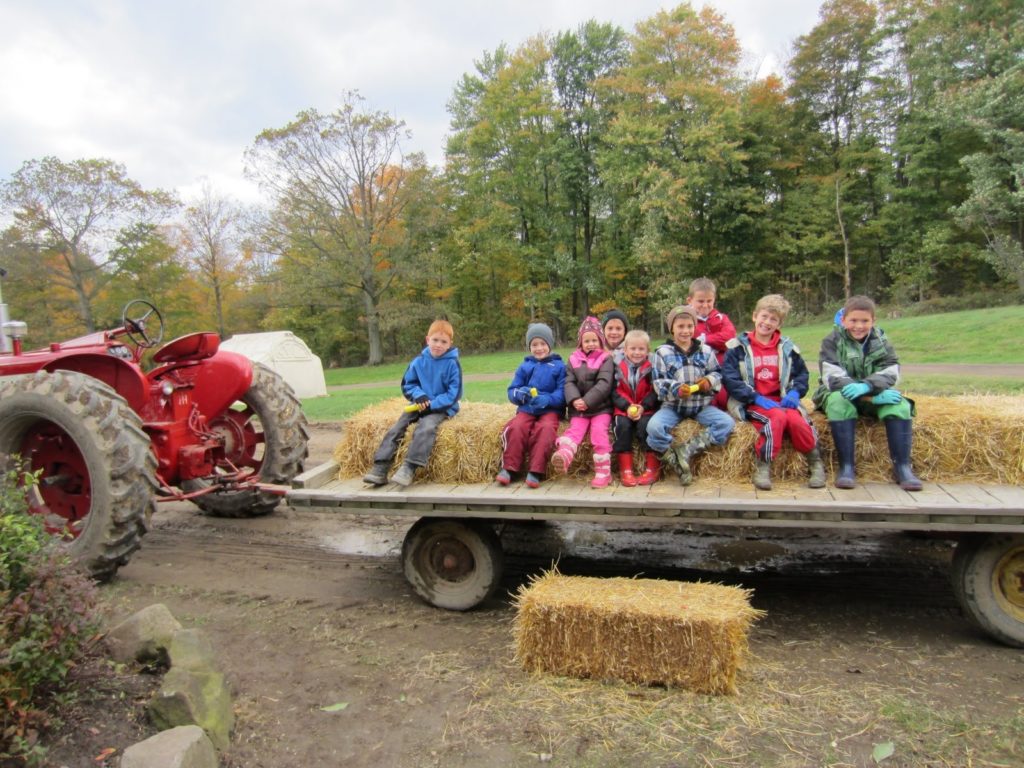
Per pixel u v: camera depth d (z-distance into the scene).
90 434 4.15
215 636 3.56
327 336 37.41
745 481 3.71
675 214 29.14
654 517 3.43
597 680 3.00
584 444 3.99
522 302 36.69
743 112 33.12
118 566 4.35
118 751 2.30
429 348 4.30
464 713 2.75
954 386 10.11
